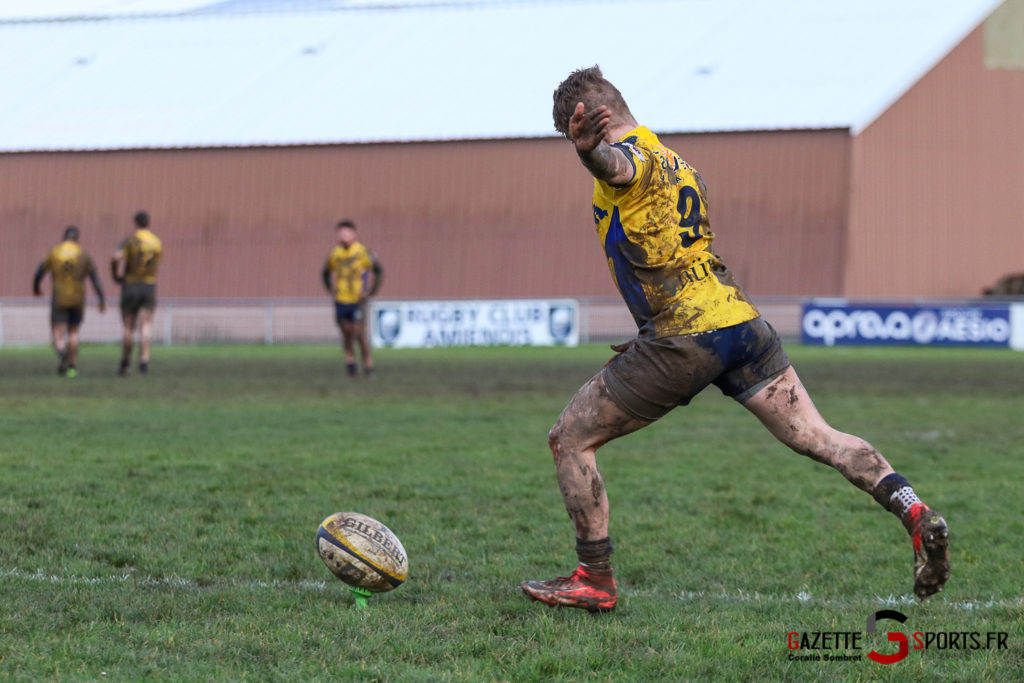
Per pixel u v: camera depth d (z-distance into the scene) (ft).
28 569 63.52
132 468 101.04
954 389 200.54
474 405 165.48
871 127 451.12
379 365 264.11
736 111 453.58
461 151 468.34
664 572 66.90
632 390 52.80
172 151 481.87
